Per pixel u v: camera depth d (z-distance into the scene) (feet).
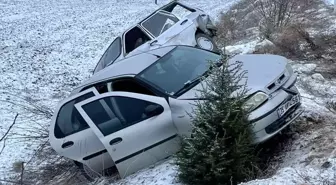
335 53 36.73
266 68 20.86
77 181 25.58
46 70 55.16
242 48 42.70
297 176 15.87
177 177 18.69
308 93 28.07
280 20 48.60
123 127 21.76
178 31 34.68
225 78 17.89
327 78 31.71
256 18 58.54
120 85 23.41
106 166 23.98
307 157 18.08
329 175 15.51
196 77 21.97
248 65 21.61
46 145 30.63
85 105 22.61
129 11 97.60
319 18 51.11
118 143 21.76
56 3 106.73
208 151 17.20
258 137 18.61
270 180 15.99
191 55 24.02
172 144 21.27
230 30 55.72
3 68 55.62
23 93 46.50
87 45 68.03
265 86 19.36
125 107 21.95
